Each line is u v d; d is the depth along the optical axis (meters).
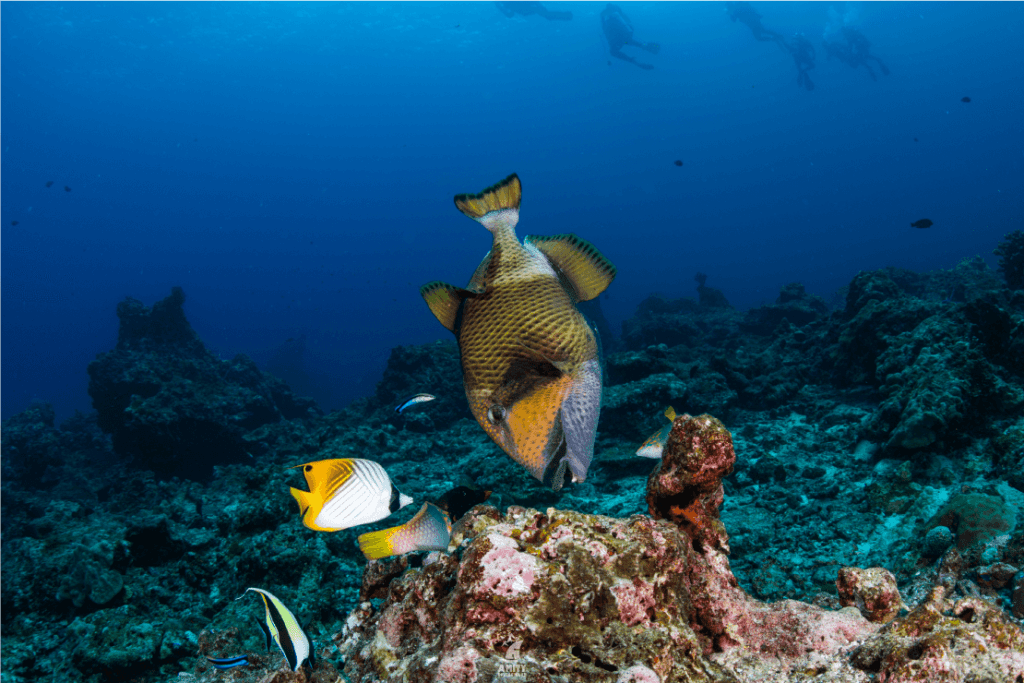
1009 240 13.69
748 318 19.75
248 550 6.70
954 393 7.36
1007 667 2.10
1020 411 7.23
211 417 13.88
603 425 10.92
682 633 2.33
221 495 11.70
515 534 2.57
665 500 3.02
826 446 9.39
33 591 6.49
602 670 2.06
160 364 15.91
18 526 11.25
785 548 6.65
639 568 2.43
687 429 2.87
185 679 3.00
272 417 16.30
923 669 2.10
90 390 15.09
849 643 2.53
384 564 3.58
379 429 14.21
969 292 15.75
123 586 6.44
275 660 3.02
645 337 21.03
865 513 6.93
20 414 18.69
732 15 62.00
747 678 2.43
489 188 1.29
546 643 2.20
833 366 12.43
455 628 2.31
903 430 7.41
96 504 12.77
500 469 9.22
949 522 5.38
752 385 12.72
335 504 1.81
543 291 1.17
